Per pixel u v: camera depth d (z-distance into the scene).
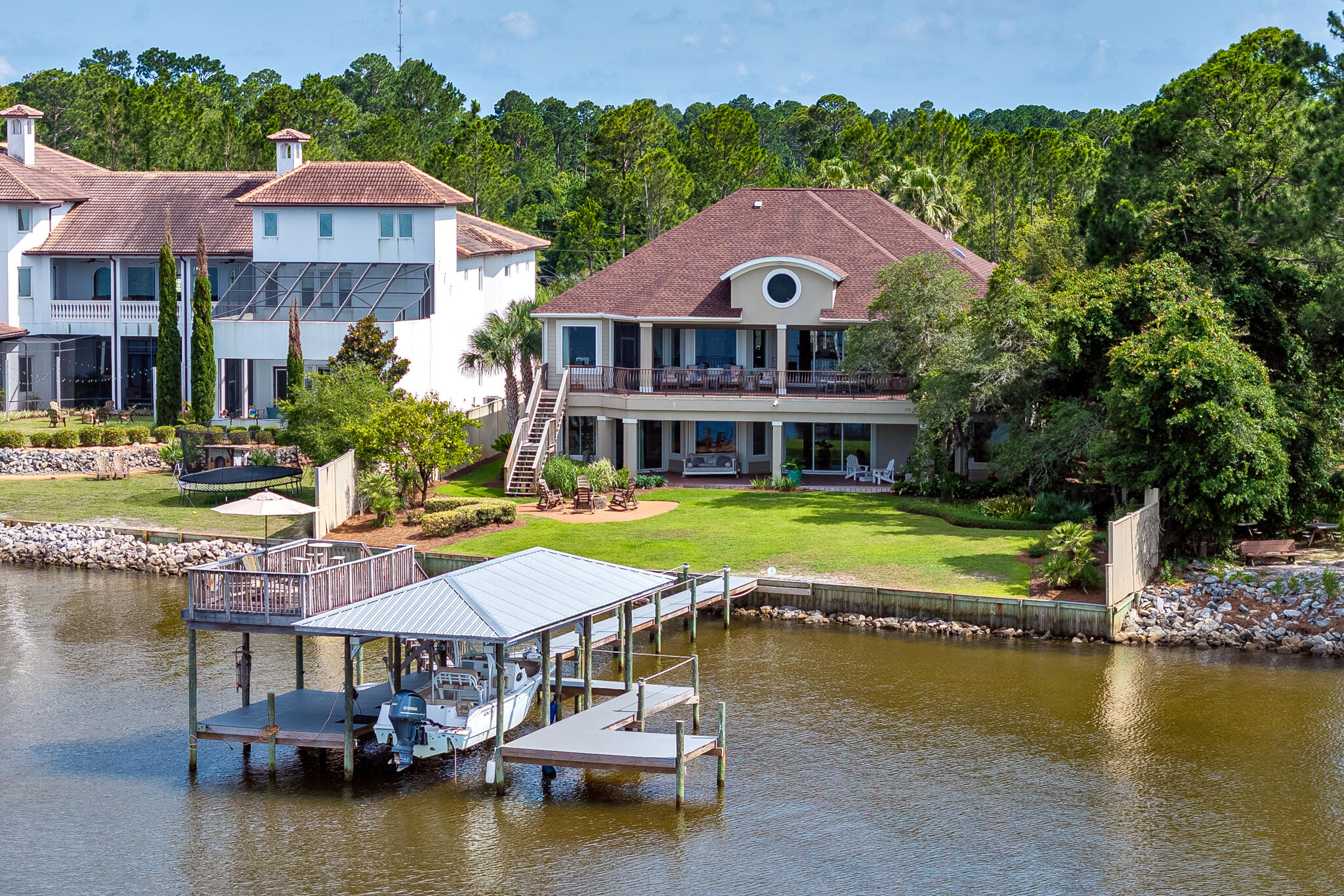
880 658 39.72
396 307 68.81
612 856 26.95
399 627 29.53
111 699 36.50
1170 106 57.16
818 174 101.31
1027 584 43.28
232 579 30.66
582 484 55.06
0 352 72.62
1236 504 42.69
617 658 40.12
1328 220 46.25
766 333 62.41
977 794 29.94
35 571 52.03
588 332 62.16
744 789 30.28
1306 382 47.97
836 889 25.61
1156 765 31.56
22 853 27.14
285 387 70.88
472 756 32.53
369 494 54.09
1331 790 30.14
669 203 104.31
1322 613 40.66
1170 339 43.84
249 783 30.73
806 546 48.00
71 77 139.50
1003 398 52.03
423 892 25.50
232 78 183.75
